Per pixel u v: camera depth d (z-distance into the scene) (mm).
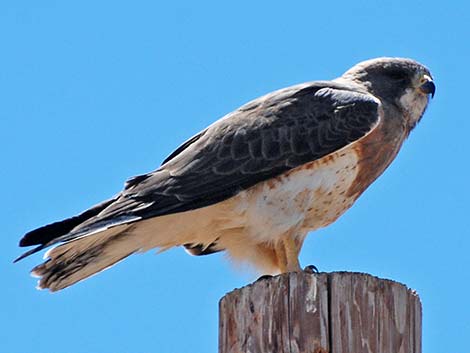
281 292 9469
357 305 9352
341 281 9398
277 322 9414
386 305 9375
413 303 9500
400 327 9359
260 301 9531
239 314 9602
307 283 9430
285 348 9336
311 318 9352
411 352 9375
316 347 9281
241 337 9539
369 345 9266
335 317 9336
